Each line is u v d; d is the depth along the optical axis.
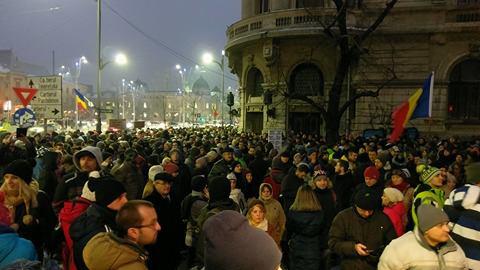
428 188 6.12
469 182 5.54
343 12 16.89
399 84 25.41
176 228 5.77
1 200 4.71
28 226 4.67
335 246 4.91
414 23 25.20
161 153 12.63
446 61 24.89
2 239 3.22
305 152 12.30
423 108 11.91
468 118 24.91
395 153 11.19
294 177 7.58
